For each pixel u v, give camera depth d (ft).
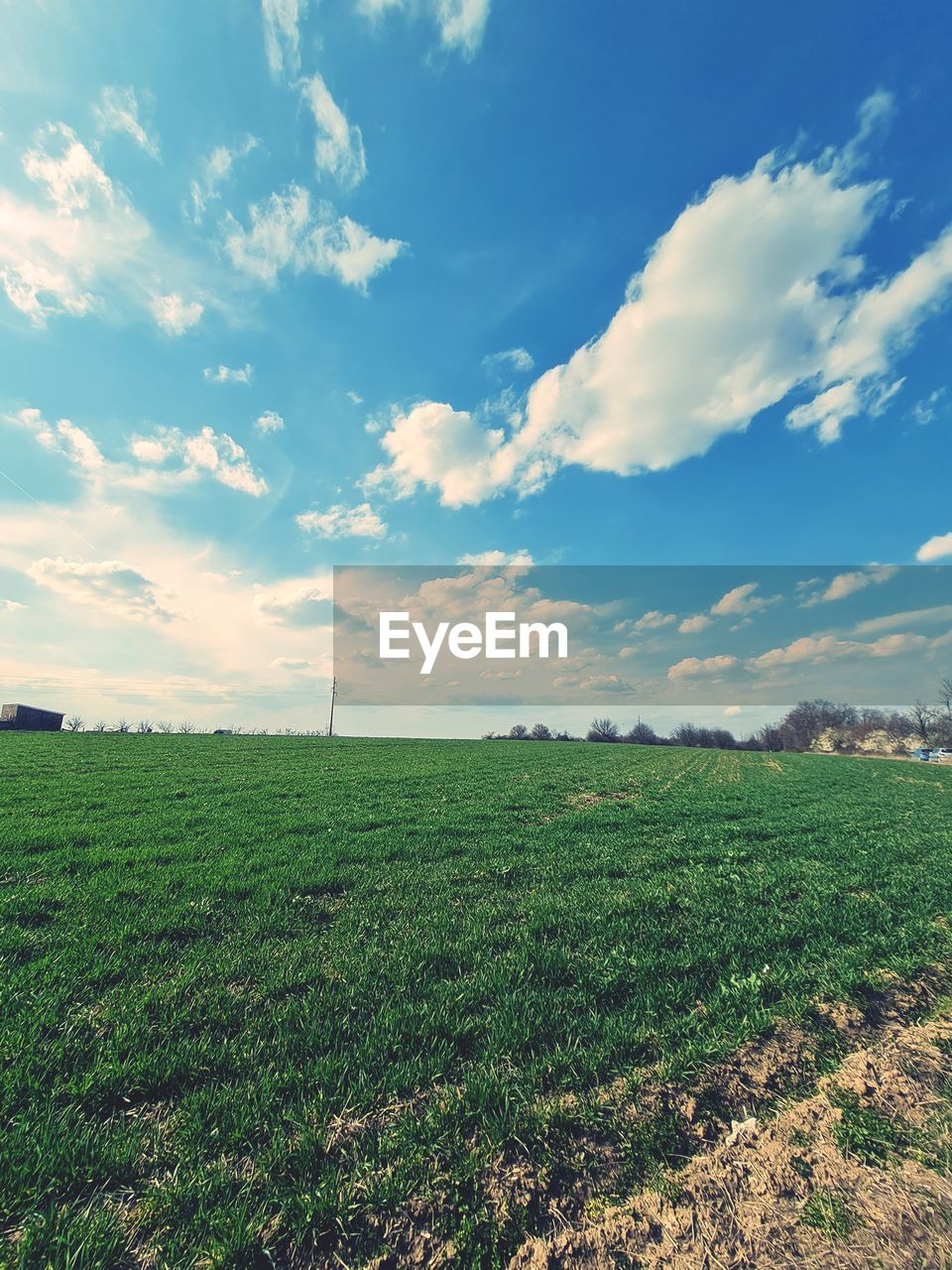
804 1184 10.22
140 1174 10.19
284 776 72.79
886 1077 13.41
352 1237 9.05
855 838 42.01
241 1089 12.23
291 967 18.21
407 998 16.37
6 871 28.09
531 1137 11.07
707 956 19.44
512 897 26.00
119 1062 13.15
